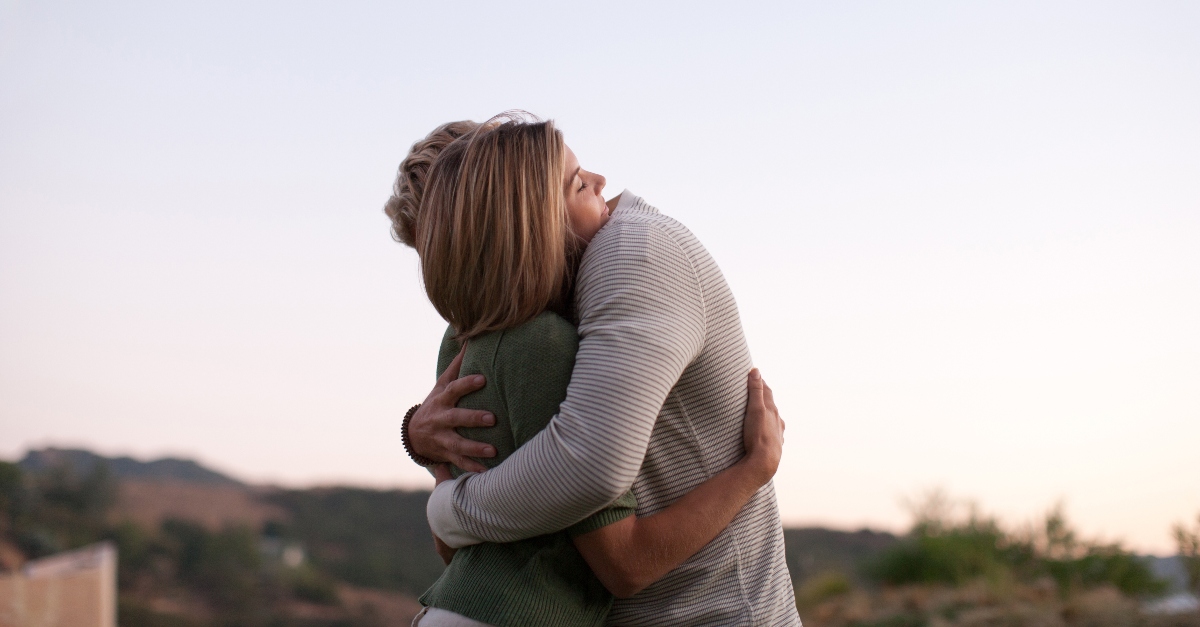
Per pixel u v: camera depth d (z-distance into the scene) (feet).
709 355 4.67
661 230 4.67
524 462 4.25
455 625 4.53
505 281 4.51
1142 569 21.27
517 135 4.70
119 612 72.38
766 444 4.83
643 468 4.68
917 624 20.17
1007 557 23.66
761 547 4.96
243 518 110.32
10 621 28.27
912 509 27.66
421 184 5.60
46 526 86.38
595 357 4.26
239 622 76.02
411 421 5.16
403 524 114.93
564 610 4.56
